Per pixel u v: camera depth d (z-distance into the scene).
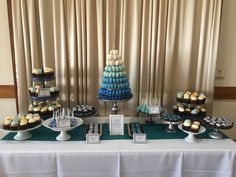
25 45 2.31
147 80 2.43
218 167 1.78
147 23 2.32
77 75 2.43
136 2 2.25
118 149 1.75
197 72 2.43
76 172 1.75
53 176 1.75
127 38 2.35
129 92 2.15
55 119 2.00
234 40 2.49
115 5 2.27
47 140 1.92
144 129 2.15
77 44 2.36
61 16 2.27
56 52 2.34
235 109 2.65
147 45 2.37
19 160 1.71
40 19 2.27
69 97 2.46
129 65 2.41
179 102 2.23
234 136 2.66
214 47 2.35
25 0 2.24
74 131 2.11
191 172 1.78
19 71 2.36
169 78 2.41
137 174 1.77
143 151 1.73
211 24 2.31
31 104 2.25
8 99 2.57
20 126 1.86
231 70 2.56
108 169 1.75
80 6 2.26
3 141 1.89
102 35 2.32
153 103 2.29
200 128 1.97
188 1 2.28
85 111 2.22
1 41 2.44
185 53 2.37
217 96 2.61
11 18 2.30
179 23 2.33
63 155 1.71
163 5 2.27
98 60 2.40
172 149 1.76
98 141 1.86
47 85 2.26
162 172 1.77
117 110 2.24
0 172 1.73
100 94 2.14
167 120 2.10
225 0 2.39
